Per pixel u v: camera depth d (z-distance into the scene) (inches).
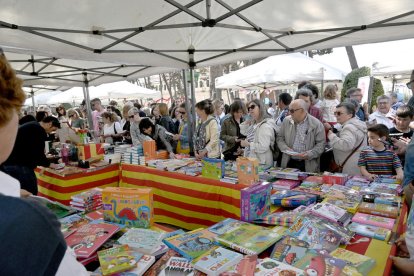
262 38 137.9
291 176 100.3
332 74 248.7
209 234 58.4
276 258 48.4
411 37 113.0
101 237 56.2
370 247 54.7
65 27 113.1
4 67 20.9
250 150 129.0
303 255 48.6
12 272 16.4
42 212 19.1
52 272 18.5
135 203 64.0
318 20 113.1
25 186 106.7
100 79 250.5
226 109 266.5
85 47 130.3
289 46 139.0
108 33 122.2
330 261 46.3
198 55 162.6
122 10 106.0
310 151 113.0
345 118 114.0
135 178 137.8
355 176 101.0
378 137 101.3
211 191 105.4
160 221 126.9
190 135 179.2
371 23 111.2
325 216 64.9
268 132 120.6
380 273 45.9
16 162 106.3
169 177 120.5
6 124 20.7
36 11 99.0
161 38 135.5
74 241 55.1
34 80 232.2
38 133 111.1
